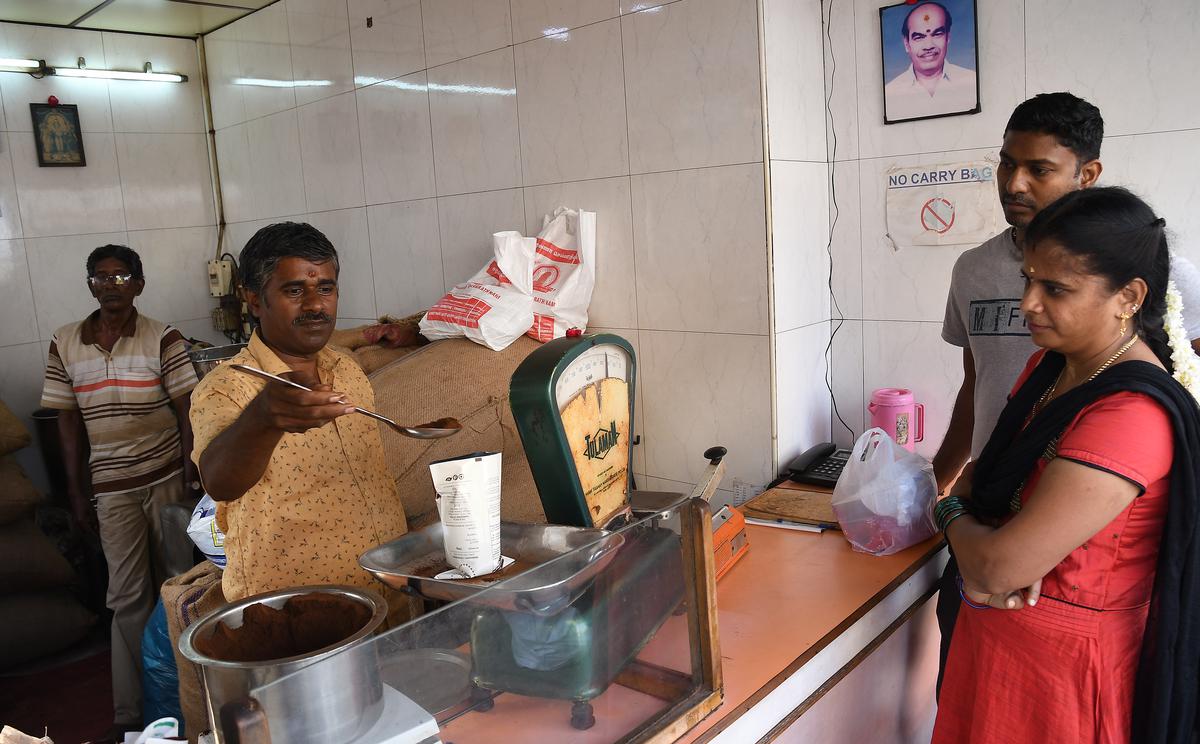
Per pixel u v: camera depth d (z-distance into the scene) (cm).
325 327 141
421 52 316
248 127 422
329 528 146
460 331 258
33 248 413
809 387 258
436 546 123
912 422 241
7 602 324
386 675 88
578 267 269
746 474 252
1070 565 129
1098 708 129
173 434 317
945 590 175
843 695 160
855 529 189
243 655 102
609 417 141
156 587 322
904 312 249
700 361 255
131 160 436
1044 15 216
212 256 465
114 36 424
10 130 402
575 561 103
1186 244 207
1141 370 121
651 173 255
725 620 156
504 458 257
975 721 145
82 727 297
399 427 116
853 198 253
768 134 230
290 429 112
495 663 98
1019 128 164
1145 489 118
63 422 310
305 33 370
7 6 372
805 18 242
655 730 113
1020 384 153
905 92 238
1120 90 209
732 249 241
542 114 280
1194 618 123
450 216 321
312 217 392
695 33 238
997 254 185
